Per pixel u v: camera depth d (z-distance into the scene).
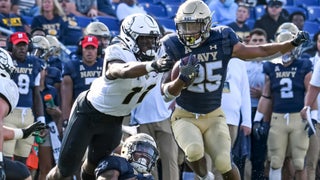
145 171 21.55
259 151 30.95
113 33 37.31
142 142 21.59
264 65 30.59
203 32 22.27
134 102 21.02
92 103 21.11
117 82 20.23
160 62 18.47
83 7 38.66
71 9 38.19
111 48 20.16
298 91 30.19
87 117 21.36
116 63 19.80
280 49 22.08
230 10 40.00
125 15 39.12
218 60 22.53
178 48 22.58
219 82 22.81
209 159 26.94
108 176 20.75
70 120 21.77
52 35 34.22
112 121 21.47
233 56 22.58
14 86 20.78
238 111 28.11
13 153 27.22
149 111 27.59
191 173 28.11
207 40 22.52
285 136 30.25
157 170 28.84
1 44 31.88
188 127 22.86
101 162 21.16
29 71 28.19
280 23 38.59
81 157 21.89
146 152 21.53
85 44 28.55
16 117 27.80
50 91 29.64
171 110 27.69
